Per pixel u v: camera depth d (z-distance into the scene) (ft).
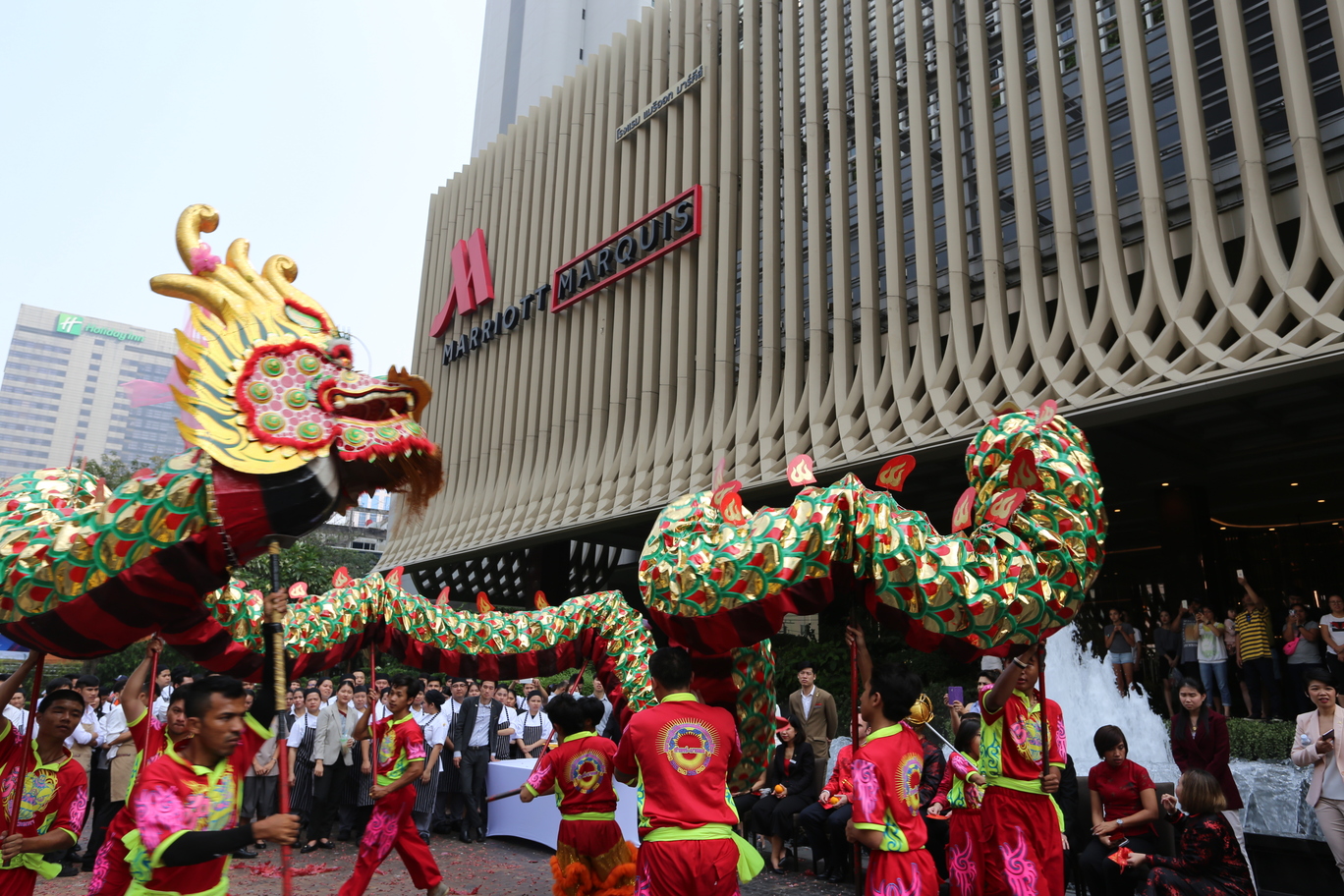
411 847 18.13
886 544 11.34
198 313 10.61
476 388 78.33
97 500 12.03
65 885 22.38
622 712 19.29
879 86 50.21
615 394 62.49
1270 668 32.78
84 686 25.63
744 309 55.21
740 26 62.39
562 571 72.95
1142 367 35.96
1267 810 20.75
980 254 45.65
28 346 270.67
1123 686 37.55
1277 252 33.99
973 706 22.65
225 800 9.85
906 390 45.03
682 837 11.28
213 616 13.55
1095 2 43.55
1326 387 35.45
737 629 11.55
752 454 51.72
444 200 91.76
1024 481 12.53
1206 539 46.91
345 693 28.96
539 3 151.33
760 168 58.49
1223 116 38.99
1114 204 39.63
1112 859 16.20
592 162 71.20
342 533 126.82
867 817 11.07
